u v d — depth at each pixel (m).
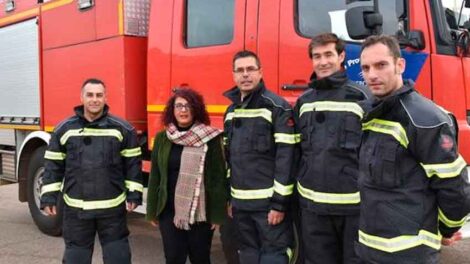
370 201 2.53
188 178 3.67
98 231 4.00
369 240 2.55
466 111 4.07
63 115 6.16
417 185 2.42
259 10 4.25
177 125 3.78
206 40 4.64
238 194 3.51
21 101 7.04
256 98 3.46
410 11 3.92
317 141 3.11
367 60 2.49
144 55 5.34
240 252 3.70
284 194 3.30
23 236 6.47
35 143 6.76
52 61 6.31
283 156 3.32
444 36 4.01
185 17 4.82
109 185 3.89
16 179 7.44
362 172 2.58
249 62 3.42
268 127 3.41
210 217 3.72
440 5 4.04
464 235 3.58
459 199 2.36
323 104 3.12
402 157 2.43
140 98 5.31
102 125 3.88
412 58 3.89
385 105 2.45
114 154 3.90
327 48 3.11
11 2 7.15
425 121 2.36
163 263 5.38
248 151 3.45
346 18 3.68
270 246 3.48
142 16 5.32
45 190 3.96
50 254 5.68
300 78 4.04
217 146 3.74
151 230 6.79
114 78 5.32
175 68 4.85
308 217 3.21
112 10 5.31
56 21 6.20
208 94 4.59
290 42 4.09
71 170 3.89
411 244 2.41
